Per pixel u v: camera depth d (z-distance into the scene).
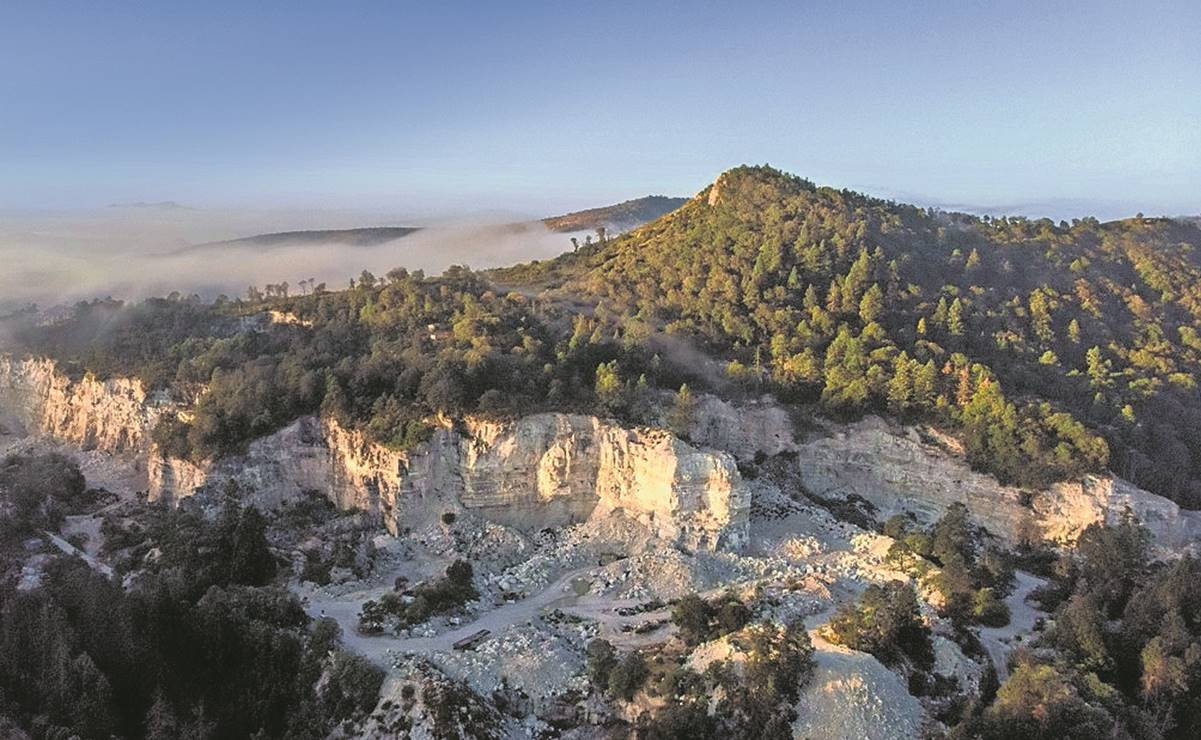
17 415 193.25
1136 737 81.50
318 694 86.38
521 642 92.44
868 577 108.88
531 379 134.88
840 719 76.81
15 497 125.50
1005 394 138.12
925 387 139.00
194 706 84.81
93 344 182.88
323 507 132.62
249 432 133.50
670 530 118.69
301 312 176.62
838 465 142.50
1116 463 132.00
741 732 77.38
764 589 100.62
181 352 168.62
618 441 125.06
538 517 127.44
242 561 109.88
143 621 90.19
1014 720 77.44
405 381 133.12
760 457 144.62
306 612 101.31
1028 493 127.81
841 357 148.12
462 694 82.25
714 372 151.12
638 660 86.69
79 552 115.12
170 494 136.00
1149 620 95.88
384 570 114.81
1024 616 106.62
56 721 77.94
